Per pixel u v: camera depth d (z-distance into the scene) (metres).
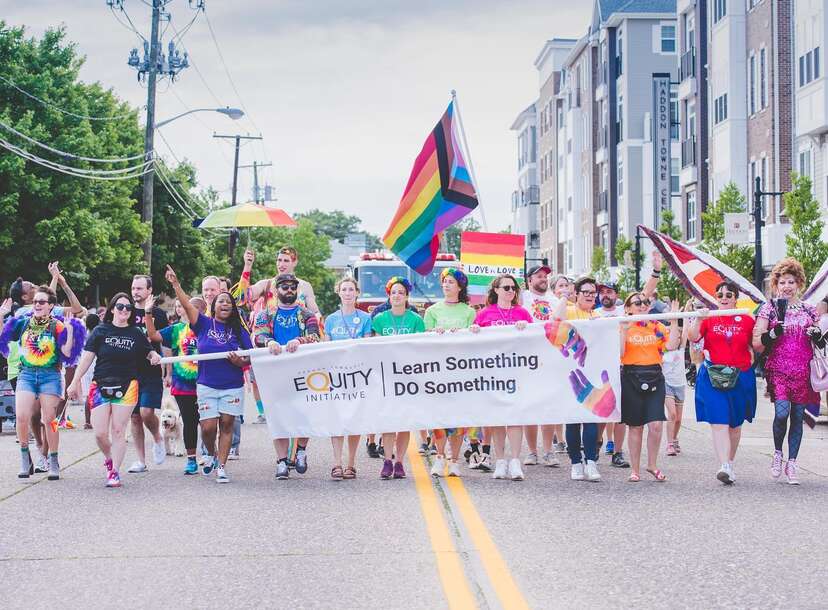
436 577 6.95
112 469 10.98
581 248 65.19
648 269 50.56
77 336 11.86
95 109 44.84
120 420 11.09
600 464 12.59
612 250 57.75
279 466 11.44
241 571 7.18
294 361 11.38
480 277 18.25
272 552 7.74
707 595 6.47
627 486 10.69
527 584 6.75
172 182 56.81
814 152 31.38
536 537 8.16
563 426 13.76
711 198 40.16
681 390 13.25
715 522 8.72
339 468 11.32
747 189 37.50
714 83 39.50
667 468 12.07
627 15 55.53
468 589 6.64
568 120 66.94
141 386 12.15
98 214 40.78
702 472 11.73
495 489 10.51
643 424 11.07
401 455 11.42
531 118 83.25
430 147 14.30
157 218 56.78
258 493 10.41
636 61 55.84
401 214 14.49
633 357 11.10
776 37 34.66
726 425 10.84
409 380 11.38
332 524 8.74
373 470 12.07
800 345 10.86
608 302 12.79
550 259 73.75
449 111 14.30
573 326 11.18
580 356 11.18
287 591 6.66
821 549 7.70
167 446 13.74
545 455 12.34
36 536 8.41
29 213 38.38
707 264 11.52
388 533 8.35
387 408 11.34
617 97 57.72
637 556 7.50
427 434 13.74
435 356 11.34
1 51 39.41
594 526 8.57
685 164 45.00
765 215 35.41
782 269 10.98
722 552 7.61
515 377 11.30
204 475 11.75
